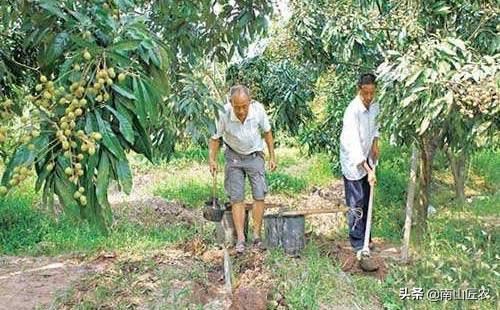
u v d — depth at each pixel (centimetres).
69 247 646
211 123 459
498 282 477
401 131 502
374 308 452
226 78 687
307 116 715
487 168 1005
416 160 528
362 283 481
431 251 536
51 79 270
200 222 755
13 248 657
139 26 259
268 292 451
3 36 339
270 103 696
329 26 579
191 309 447
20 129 232
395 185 877
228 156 544
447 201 848
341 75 695
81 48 238
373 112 533
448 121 482
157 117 249
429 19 523
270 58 702
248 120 526
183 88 441
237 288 473
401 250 560
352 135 533
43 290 516
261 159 549
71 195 232
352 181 543
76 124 234
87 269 568
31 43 280
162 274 508
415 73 444
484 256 539
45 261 605
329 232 655
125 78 241
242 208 550
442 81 439
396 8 543
